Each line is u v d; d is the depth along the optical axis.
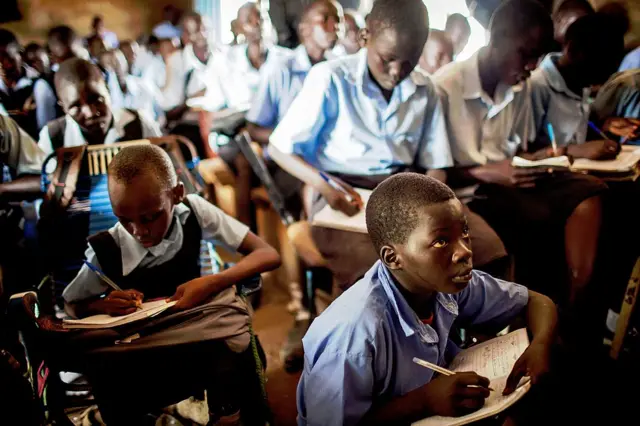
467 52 2.35
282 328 2.58
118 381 1.46
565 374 2.13
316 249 2.32
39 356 1.43
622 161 2.22
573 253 2.34
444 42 2.35
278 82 2.80
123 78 2.93
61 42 2.61
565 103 2.42
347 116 2.26
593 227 2.28
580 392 2.03
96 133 2.39
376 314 1.19
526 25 2.20
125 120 2.51
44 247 1.89
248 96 3.06
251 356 1.60
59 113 2.54
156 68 3.03
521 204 2.37
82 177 1.95
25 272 2.46
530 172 2.31
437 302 1.30
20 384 1.30
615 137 2.41
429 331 1.26
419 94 2.25
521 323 2.27
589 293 2.36
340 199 2.07
